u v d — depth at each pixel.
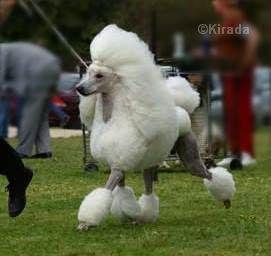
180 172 14.35
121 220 8.89
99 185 12.91
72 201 11.07
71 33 7.32
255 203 10.62
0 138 8.47
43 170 15.06
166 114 8.05
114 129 8.09
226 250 7.36
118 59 8.00
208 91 13.30
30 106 5.92
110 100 8.12
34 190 12.33
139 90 7.94
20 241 8.03
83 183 13.22
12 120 6.26
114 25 8.19
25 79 5.82
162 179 13.44
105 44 8.01
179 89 8.84
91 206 8.29
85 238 8.05
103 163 8.43
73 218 9.48
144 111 7.95
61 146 20.16
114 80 8.07
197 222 9.09
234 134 11.45
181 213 9.79
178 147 9.03
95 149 8.31
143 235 8.18
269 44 8.48
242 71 9.19
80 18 7.38
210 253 7.20
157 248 7.48
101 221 8.45
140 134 8.01
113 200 8.55
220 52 8.73
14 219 9.51
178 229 8.56
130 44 8.05
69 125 17.31
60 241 7.93
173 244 7.68
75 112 15.76
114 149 8.07
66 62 6.54
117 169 8.22
